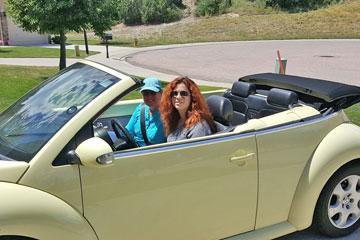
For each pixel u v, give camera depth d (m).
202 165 2.51
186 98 2.89
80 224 2.16
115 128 3.04
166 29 46.97
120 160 2.25
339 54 23.53
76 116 2.23
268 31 41.59
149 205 2.38
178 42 37.06
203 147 2.51
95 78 2.55
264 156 2.77
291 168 2.92
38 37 35.62
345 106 3.42
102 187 2.21
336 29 40.88
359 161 3.20
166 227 2.48
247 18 47.94
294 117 3.02
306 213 3.01
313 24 43.06
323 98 3.34
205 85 12.18
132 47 31.41
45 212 2.04
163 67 17.67
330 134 3.11
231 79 13.92
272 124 2.88
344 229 3.29
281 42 34.38
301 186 2.97
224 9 52.34
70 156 2.13
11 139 2.34
